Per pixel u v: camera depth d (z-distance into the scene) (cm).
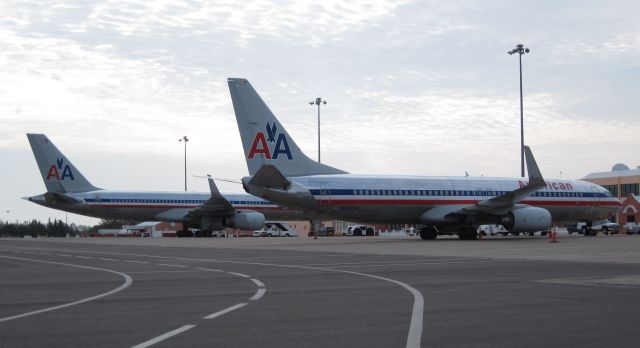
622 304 1213
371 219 4553
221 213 6644
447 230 5019
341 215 4412
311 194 4266
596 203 5359
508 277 1773
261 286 1588
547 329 957
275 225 9294
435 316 1088
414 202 4625
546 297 1323
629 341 866
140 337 912
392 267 2173
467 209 4578
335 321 1045
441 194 4750
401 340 883
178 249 3744
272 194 4112
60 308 1212
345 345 850
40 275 1959
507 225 4659
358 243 4397
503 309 1162
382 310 1163
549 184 5200
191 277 1853
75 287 1598
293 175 4306
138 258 2833
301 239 5878
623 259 2511
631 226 6888
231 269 2142
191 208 6862
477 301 1274
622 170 10031
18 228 14775
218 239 6144
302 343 864
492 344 851
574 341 866
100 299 1348
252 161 4166
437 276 1822
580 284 1570
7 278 1859
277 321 1046
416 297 1344
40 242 5541
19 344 868
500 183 5053
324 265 2295
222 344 859
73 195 6488
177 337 909
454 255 2853
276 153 4238
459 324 1008
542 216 4691
